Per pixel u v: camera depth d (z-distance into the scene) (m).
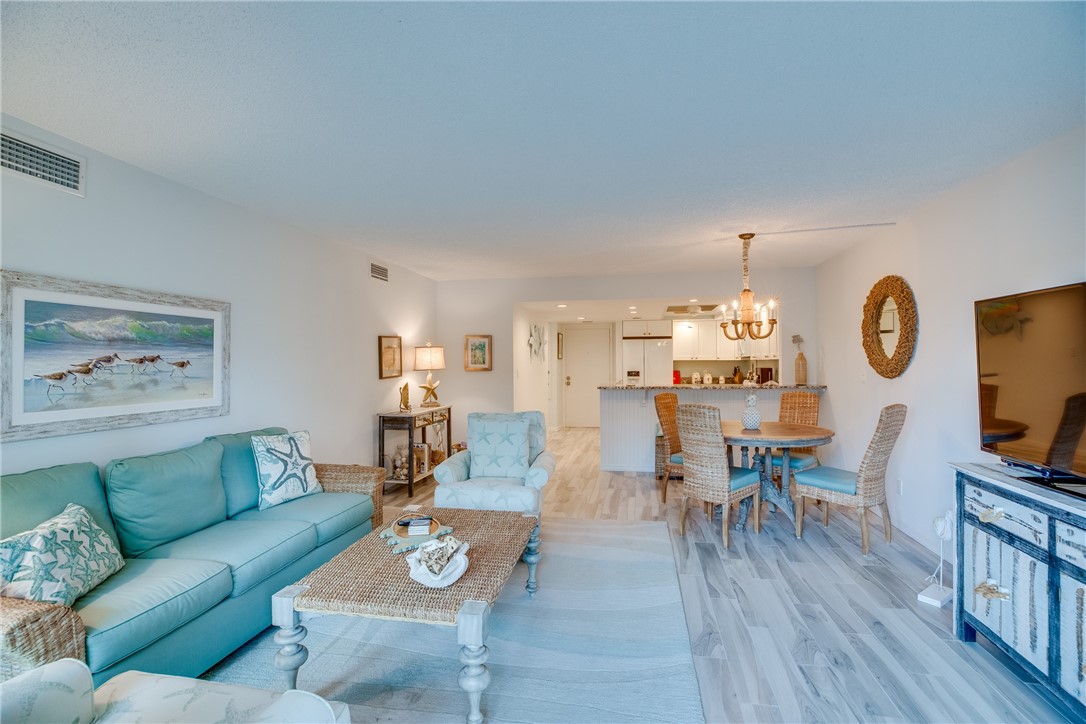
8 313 2.05
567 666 2.08
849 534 3.63
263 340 3.45
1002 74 1.78
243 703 1.29
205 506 2.51
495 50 1.62
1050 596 1.75
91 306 2.36
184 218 2.87
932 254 3.23
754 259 5.07
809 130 2.22
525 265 5.36
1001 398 2.29
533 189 2.97
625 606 2.58
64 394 2.24
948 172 2.70
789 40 1.58
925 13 1.45
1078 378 1.87
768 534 3.66
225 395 3.12
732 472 3.66
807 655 2.13
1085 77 1.80
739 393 5.59
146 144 2.34
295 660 1.83
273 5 1.39
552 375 9.65
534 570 2.73
